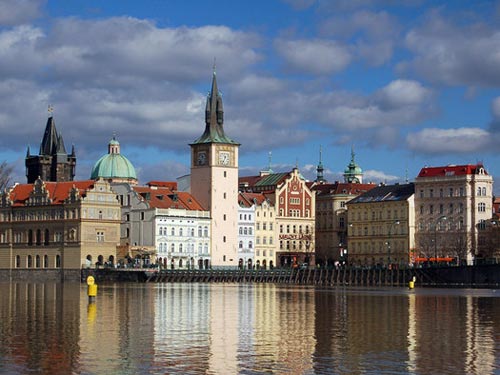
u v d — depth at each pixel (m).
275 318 112.88
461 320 110.12
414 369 71.75
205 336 90.75
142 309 126.81
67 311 120.88
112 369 70.75
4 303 138.88
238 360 75.50
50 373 68.94
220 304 141.25
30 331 93.44
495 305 140.50
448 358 76.75
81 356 76.44
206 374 69.44
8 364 72.38
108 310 124.00
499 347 83.12
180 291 194.38
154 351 79.75
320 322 107.00
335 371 70.94
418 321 108.69
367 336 91.62
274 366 72.81
